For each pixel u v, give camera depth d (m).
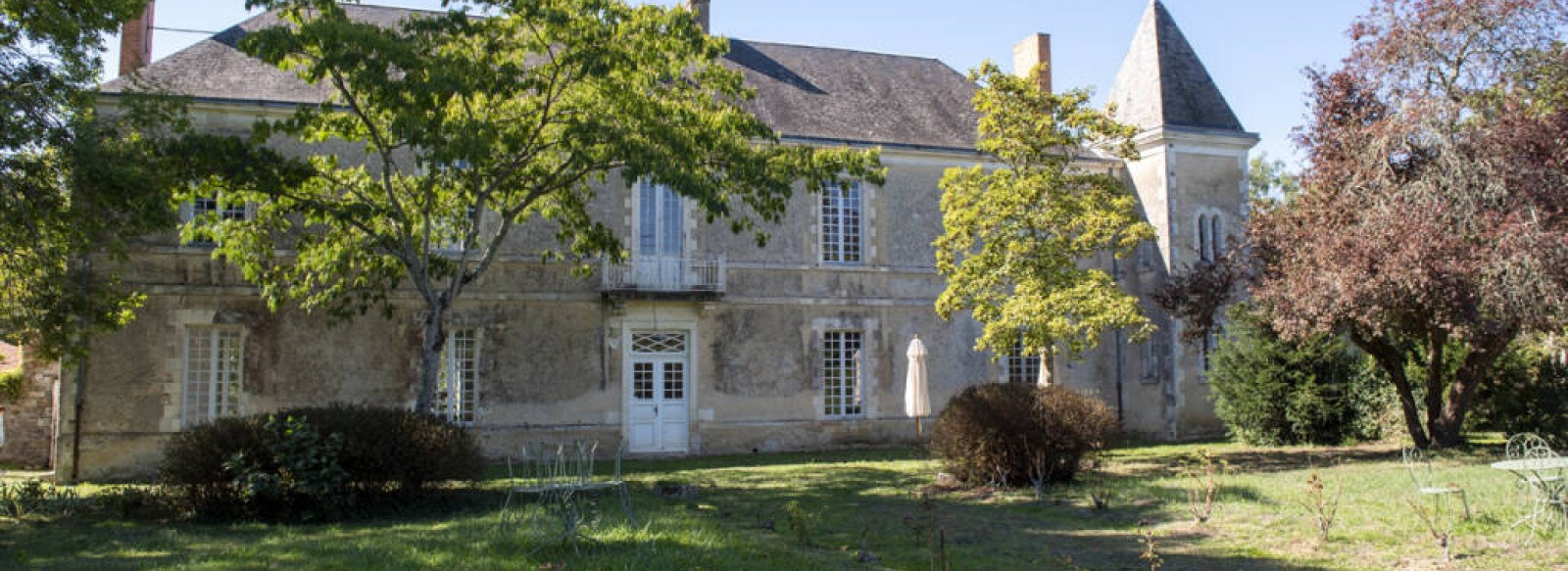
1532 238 14.23
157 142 13.34
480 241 20.36
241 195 14.12
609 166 14.39
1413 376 20.33
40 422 21.92
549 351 20.72
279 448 11.27
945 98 26.62
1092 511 11.92
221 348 18.95
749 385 22.20
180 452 11.60
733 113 14.87
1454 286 14.58
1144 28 27.05
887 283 23.61
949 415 14.97
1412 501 10.25
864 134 23.69
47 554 9.08
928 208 24.17
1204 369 25.05
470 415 20.11
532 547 8.38
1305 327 16.09
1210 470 11.89
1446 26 17.28
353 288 16.61
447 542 8.91
